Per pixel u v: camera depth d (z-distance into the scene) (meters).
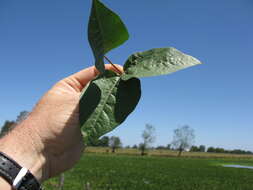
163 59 0.25
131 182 6.72
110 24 0.23
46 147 0.41
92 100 0.24
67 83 0.44
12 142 0.39
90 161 14.31
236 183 7.65
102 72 0.24
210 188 6.46
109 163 13.18
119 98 0.24
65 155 0.43
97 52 0.24
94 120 0.24
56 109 0.42
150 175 8.55
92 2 0.22
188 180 7.75
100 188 5.59
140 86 0.25
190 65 0.24
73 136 0.42
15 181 0.35
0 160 0.35
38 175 0.39
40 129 0.40
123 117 0.24
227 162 19.45
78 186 5.42
